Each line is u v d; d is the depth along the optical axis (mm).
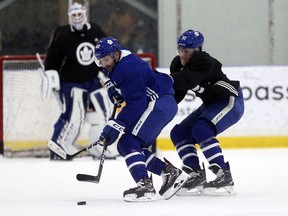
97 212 13562
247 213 13266
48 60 23500
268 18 30328
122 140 14859
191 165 15906
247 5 30312
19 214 13531
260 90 26859
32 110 25500
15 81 25469
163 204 14430
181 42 15383
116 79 14438
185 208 13883
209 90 15773
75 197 16016
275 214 13141
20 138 25516
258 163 22500
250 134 26953
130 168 14789
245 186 17578
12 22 30047
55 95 24000
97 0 30484
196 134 15688
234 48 30422
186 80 15156
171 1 30266
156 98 14750
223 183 15656
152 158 15188
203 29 30359
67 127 23906
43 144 25531
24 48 30156
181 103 26594
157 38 30547
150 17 30531
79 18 23016
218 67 15805
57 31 23391
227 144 27016
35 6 30047
